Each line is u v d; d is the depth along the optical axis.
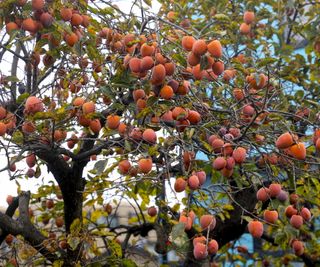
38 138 2.90
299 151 2.70
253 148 3.20
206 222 2.66
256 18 4.41
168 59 2.62
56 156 3.13
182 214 2.66
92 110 2.72
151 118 2.87
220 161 2.74
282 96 3.29
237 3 4.55
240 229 4.18
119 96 2.92
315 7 4.56
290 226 3.07
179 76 2.78
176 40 3.07
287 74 4.18
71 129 3.08
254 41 4.79
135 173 3.05
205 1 4.46
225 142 2.85
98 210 4.34
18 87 3.40
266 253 6.06
